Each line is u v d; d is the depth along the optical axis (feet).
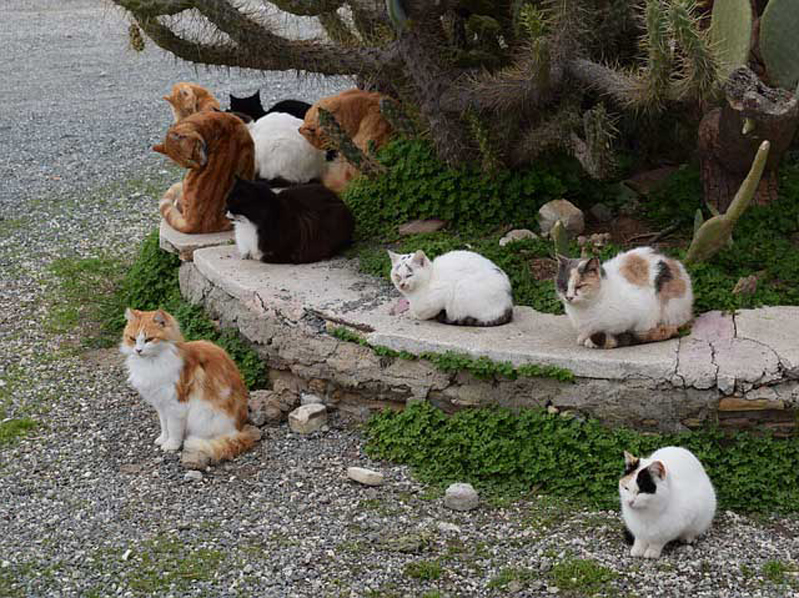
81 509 12.17
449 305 13.00
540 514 11.85
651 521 11.07
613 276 12.33
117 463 12.88
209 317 14.60
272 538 11.68
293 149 16.20
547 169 15.11
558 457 12.21
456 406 12.77
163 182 21.04
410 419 12.77
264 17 14.44
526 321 13.14
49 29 38.86
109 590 11.13
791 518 11.74
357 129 15.96
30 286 16.84
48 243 18.30
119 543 11.68
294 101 18.02
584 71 13.87
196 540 11.68
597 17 14.93
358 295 13.73
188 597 11.01
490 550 11.42
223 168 15.29
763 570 11.09
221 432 12.87
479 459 12.39
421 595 10.96
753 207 14.42
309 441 13.05
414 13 14.14
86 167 22.11
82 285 16.69
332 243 14.66
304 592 11.03
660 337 12.49
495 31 15.52
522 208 14.96
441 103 14.70
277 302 13.65
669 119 15.79
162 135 24.53
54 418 13.74
